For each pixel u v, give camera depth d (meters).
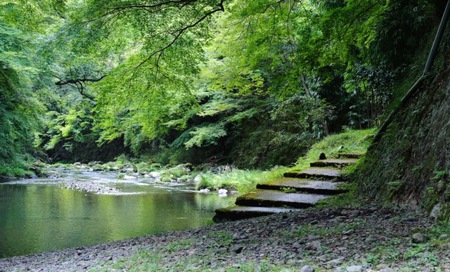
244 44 11.38
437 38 6.37
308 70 9.20
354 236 4.30
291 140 17.05
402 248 3.51
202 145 23.88
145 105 9.73
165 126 21.50
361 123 14.98
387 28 8.77
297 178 9.80
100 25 7.86
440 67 6.21
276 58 10.77
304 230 5.08
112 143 34.06
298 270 3.26
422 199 4.99
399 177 5.98
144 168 25.80
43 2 8.76
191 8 8.20
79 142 36.34
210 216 10.46
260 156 19.38
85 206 12.05
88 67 13.59
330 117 15.36
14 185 17.55
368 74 11.32
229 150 23.61
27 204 12.41
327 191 8.38
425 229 4.07
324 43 8.35
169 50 8.78
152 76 9.11
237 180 16.08
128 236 8.41
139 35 8.65
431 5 8.08
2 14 9.94
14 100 16.62
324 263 3.40
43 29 10.73
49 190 15.88
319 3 11.52
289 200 7.96
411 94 7.00
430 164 5.15
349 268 3.05
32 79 16.98
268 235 5.17
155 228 9.10
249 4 7.79
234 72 15.30
